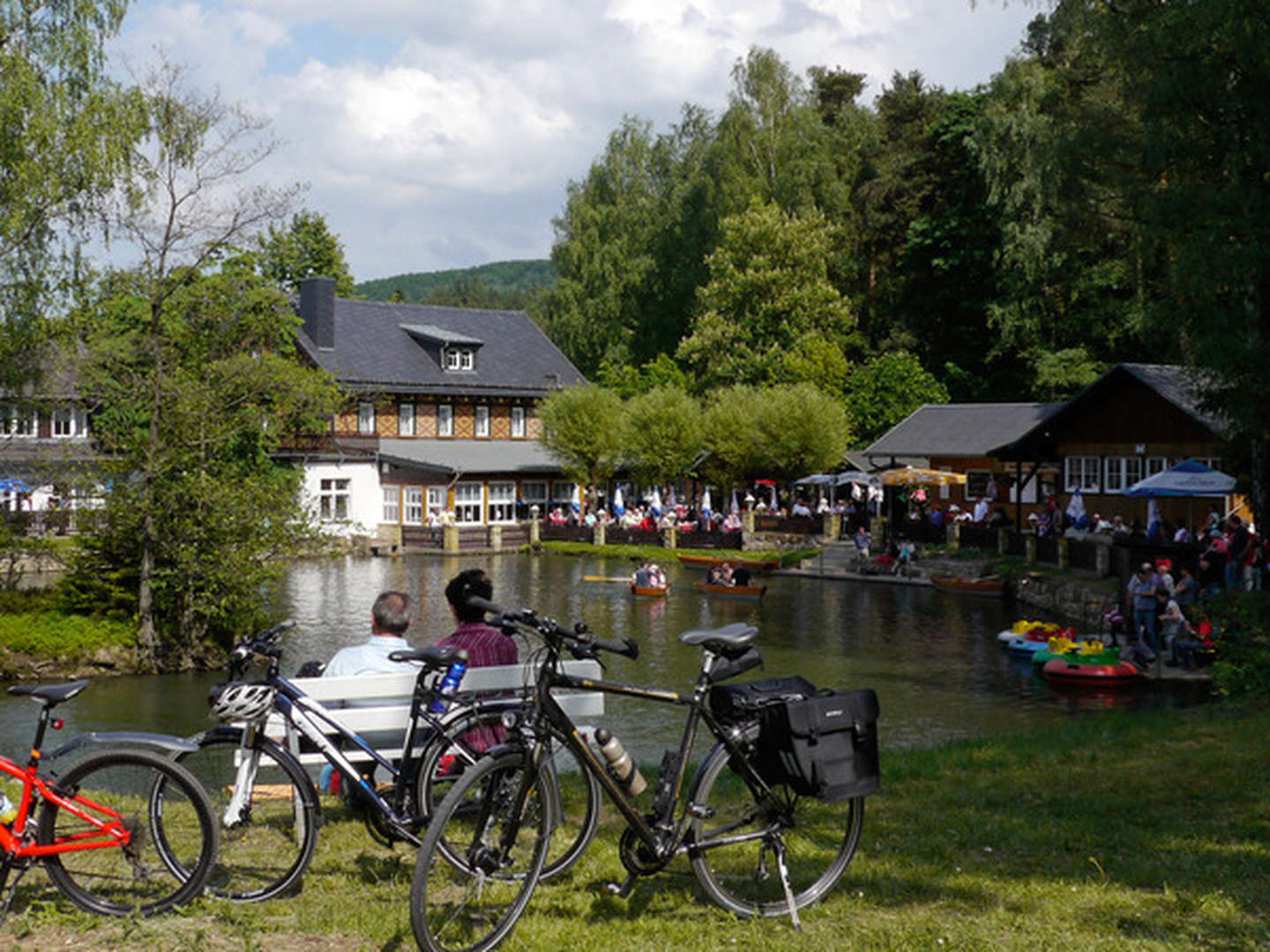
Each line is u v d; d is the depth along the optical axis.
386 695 7.06
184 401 27.03
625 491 65.88
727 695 5.60
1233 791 8.75
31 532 28.47
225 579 27.12
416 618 33.31
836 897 5.93
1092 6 24.38
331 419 59.59
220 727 5.84
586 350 80.69
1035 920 5.62
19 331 26.30
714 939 5.25
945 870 6.46
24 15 25.97
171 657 27.16
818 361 62.62
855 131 76.94
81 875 5.46
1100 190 28.34
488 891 5.16
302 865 5.73
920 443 54.59
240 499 27.39
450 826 5.12
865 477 53.41
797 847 6.59
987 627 31.73
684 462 56.06
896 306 73.31
